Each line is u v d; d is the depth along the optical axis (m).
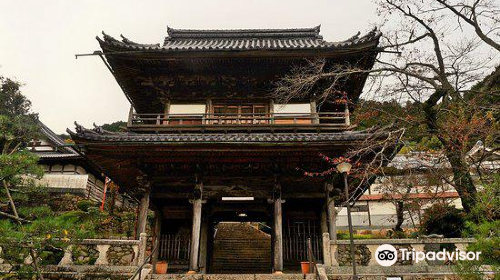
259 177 15.45
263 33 23.31
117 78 18.16
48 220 10.66
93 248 12.46
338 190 15.45
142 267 11.57
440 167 17.66
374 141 13.84
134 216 29.52
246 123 16.62
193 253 13.96
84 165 37.22
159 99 18.55
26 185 13.55
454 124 14.65
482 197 8.02
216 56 16.61
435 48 17.23
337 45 16.42
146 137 14.05
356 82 18.12
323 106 19.50
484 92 15.42
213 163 15.18
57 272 11.80
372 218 35.44
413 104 17.20
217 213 18.80
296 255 16.36
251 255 20.77
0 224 10.38
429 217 18.58
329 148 13.99
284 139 13.62
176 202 17.92
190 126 16.19
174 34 23.48
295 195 15.58
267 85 17.86
